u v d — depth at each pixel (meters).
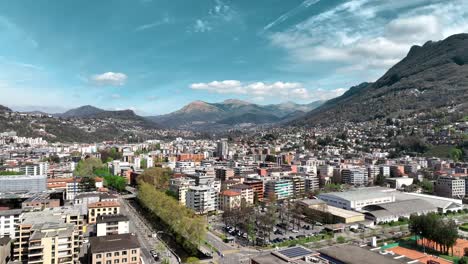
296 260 139.25
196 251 188.25
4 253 169.00
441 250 195.62
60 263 150.12
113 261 156.50
